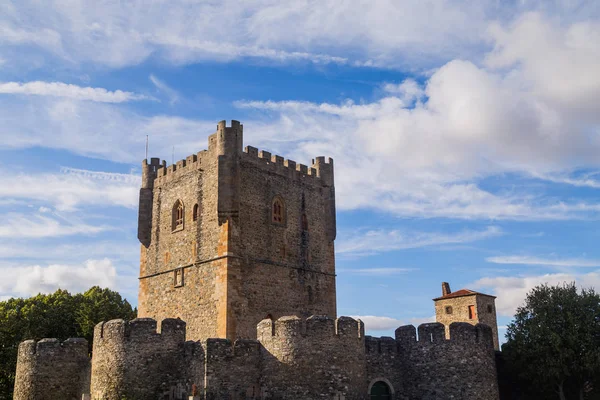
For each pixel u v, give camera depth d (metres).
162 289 56.88
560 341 48.69
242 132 54.94
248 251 52.81
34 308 70.44
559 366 48.31
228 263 51.00
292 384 40.69
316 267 58.47
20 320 68.19
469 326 46.47
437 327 46.59
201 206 54.88
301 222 58.34
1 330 66.12
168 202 58.75
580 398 49.47
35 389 44.16
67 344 45.44
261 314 52.41
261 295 52.81
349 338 42.69
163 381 40.97
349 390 41.56
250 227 53.56
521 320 52.56
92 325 70.94
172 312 55.25
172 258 56.72
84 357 45.84
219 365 40.06
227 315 49.91
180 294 54.84
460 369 45.28
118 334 41.09
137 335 41.03
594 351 48.31
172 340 41.91
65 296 75.94
